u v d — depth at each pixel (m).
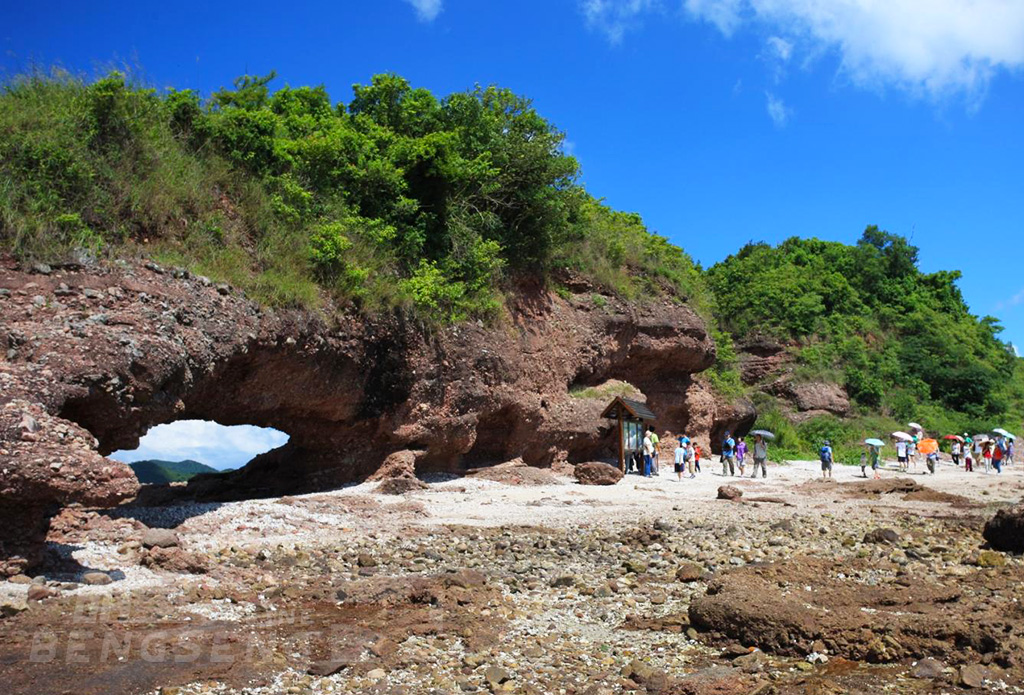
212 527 12.10
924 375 57.50
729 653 6.88
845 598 8.14
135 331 12.07
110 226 13.87
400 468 18.72
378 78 22.61
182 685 5.87
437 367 19.66
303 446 18.34
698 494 20.20
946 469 36.03
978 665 6.16
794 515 15.89
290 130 20.30
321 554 10.77
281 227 17.03
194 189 15.73
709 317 37.06
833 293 59.94
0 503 8.44
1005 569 9.55
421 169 20.88
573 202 26.05
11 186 12.94
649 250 33.03
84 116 14.62
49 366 10.66
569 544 12.13
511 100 24.59
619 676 6.32
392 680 6.14
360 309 17.42
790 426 47.62
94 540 10.16
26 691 5.66
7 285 11.66
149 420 12.24
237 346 13.95
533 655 6.81
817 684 6.03
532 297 25.62
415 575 9.75
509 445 23.28
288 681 6.03
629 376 31.38
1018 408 59.53
